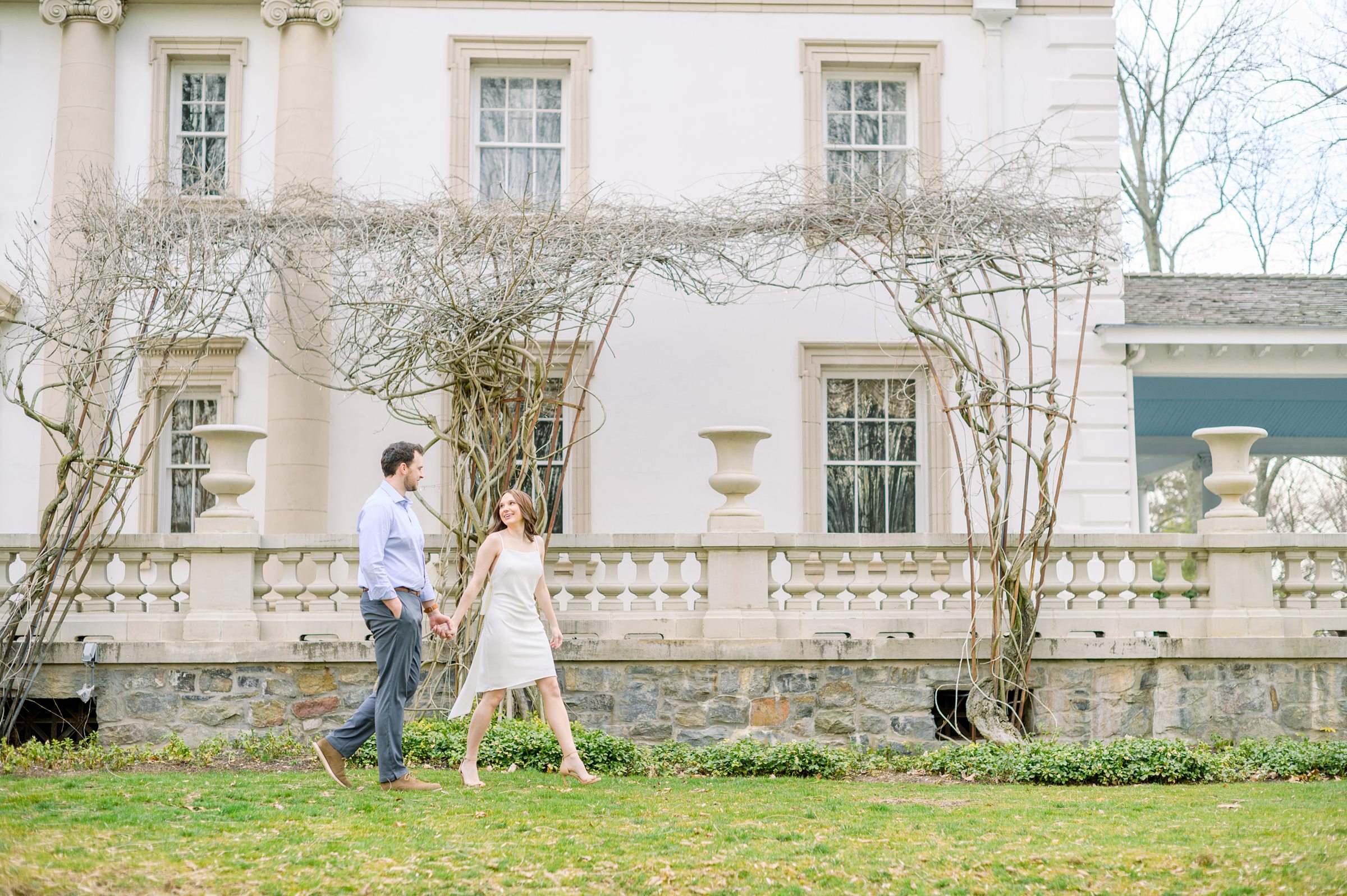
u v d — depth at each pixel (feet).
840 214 30.45
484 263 28.78
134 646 28.35
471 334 28.76
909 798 21.86
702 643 28.91
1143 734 29.40
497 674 21.21
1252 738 28.58
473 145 39.65
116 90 38.86
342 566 36.40
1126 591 30.50
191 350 37.47
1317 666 29.63
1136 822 18.94
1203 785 24.32
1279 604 30.96
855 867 15.65
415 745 25.53
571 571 30.14
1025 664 28.76
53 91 38.70
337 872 14.89
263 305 32.07
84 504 29.27
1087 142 39.40
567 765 21.76
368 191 38.42
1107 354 38.32
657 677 29.01
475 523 29.19
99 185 34.53
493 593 21.45
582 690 28.99
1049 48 39.83
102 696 28.45
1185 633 30.09
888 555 30.35
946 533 30.86
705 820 18.45
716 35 39.73
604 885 14.73
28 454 37.35
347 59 39.14
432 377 36.78
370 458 37.47
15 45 38.86
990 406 29.50
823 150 39.75
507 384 29.89
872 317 38.68
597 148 39.27
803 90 39.60
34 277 33.24
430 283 28.55
